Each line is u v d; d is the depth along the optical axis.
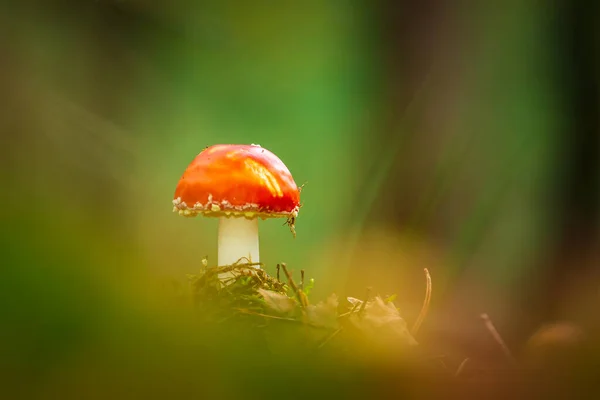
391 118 0.92
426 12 0.90
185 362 0.41
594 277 0.97
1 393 0.36
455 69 0.91
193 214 0.60
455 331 0.65
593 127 0.99
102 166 1.11
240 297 0.56
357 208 0.99
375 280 0.91
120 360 0.40
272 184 0.59
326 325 0.53
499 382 0.47
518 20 0.94
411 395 0.45
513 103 0.95
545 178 1.02
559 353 0.48
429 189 0.92
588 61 0.98
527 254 1.00
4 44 1.06
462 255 0.93
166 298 0.47
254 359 0.44
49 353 0.38
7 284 0.39
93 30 1.11
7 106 1.05
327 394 0.43
